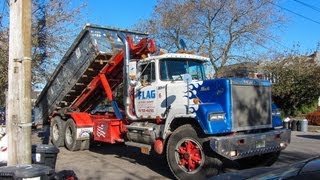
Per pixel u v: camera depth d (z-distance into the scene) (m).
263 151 9.25
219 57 32.34
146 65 10.66
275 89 32.97
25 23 5.99
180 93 9.71
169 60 10.42
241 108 9.19
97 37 12.62
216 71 31.58
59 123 14.70
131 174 9.94
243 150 8.73
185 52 10.92
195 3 32.16
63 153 13.30
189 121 9.31
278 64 33.59
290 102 33.69
